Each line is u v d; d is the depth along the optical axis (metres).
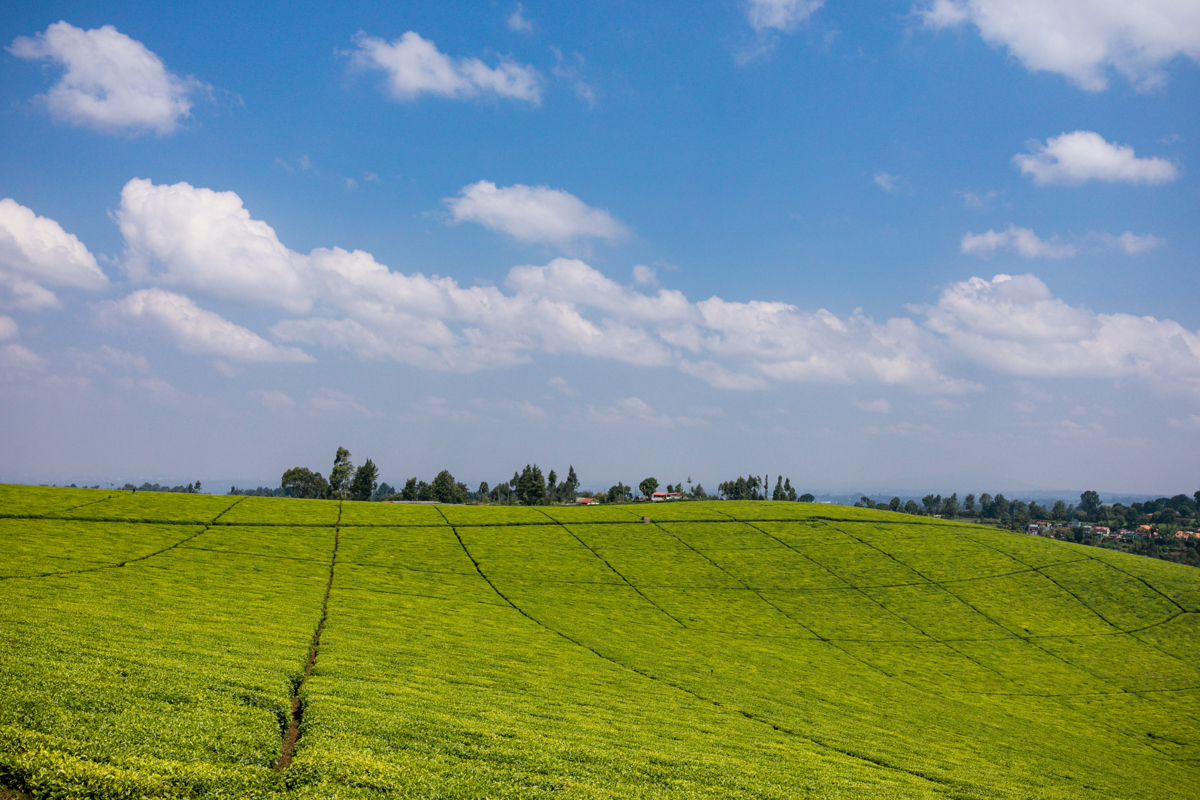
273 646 39.22
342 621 50.81
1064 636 80.81
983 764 40.12
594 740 30.48
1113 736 54.66
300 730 25.16
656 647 60.19
